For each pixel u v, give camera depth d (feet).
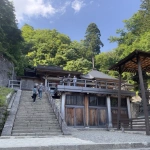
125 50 101.45
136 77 57.72
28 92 55.83
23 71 97.30
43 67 84.69
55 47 149.28
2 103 36.24
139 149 18.42
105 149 17.95
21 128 32.30
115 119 60.59
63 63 135.23
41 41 158.92
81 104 57.72
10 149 15.17
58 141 21.70
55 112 39.93
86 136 32.17
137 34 112.37
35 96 46.52
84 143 19.16
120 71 53.42
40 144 18.15
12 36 90.38
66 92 56.13
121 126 47.42
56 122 36.17
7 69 79.61
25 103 44.83
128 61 48.19
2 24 85.10
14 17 91.66
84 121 56.08
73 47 157.28
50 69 78.84
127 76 95.25
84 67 124.77
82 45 169.07
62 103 54.90
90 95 59.47
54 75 81.30
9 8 87.66
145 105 38.19
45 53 143.84
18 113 38.19
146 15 107.55
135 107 68.23
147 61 49.26
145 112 37.76
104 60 121.60
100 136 32.76
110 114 59.36
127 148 18.80
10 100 45.85
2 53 78.79
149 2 105.19
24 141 21.54
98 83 71.00
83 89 57.16
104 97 61.52
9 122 33.09
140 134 38.04
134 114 66.90
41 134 30.60
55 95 62.75
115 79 75.82
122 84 67.92
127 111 63.31
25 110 40.32
